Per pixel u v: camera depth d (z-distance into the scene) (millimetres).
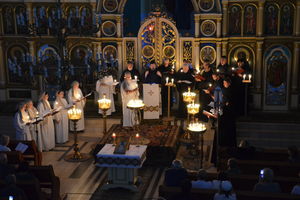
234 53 19359
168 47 19547
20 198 8969
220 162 12062
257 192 8969
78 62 20250
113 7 19562
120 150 11984
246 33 18984
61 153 15508
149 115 16812
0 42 20406
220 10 18797
